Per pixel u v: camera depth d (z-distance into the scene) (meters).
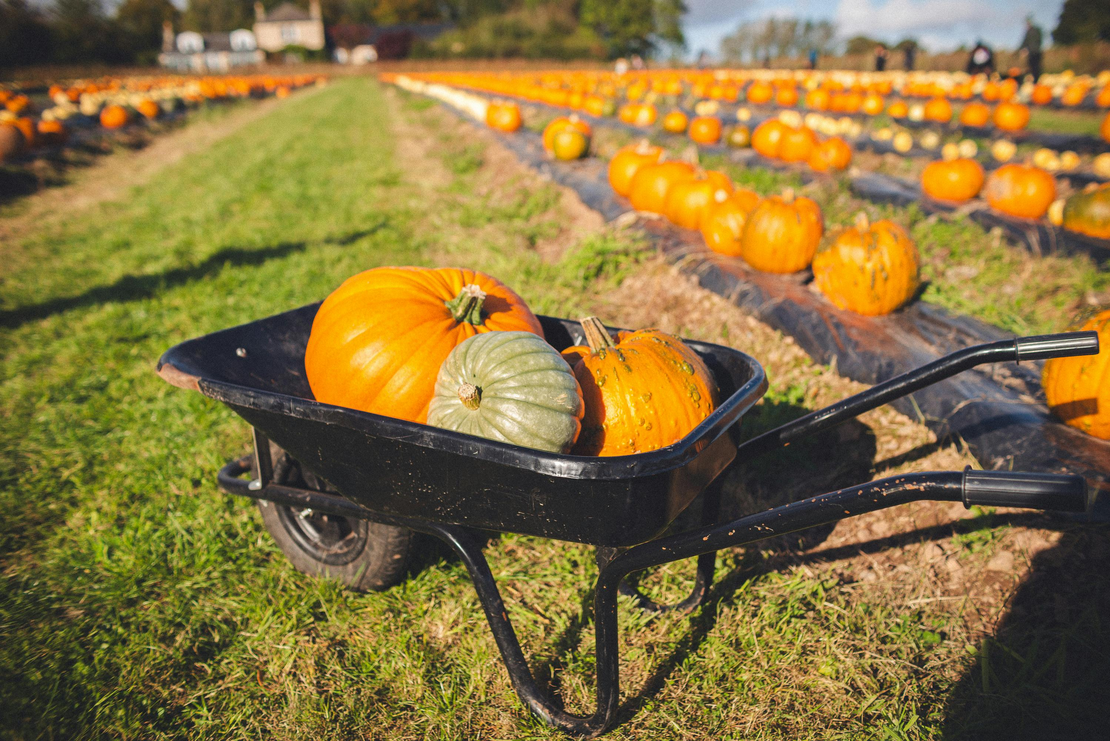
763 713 2.09
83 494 3.25
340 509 2.16
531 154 10.38
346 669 2.28
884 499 1.42
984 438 2.99
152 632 2.45
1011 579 2.43
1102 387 2.73
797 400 3.63
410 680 2.22
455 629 2.41
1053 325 4.15
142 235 7.82
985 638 2.27
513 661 1.93
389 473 1.82
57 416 3.95
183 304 5.49
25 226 8.37
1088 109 16.02
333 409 1.75
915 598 2.47
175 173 12.09
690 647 2.33
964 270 4.94
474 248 6.43
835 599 2.51
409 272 2.25
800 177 8.04
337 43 95.25
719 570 2.65
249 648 2.38
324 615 2.51
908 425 3.30
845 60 45.69
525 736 2.04
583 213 7.46
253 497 2.37
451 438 1.62
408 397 2.02
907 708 2.08
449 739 2.04
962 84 19.25
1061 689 2.08
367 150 14.02
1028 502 1.29
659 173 6.27
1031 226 5.84
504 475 1.62
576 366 1.96
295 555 2.63
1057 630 2.25
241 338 2.32
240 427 3.81
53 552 2.87
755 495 3.07
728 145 10.23
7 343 4.94
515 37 74.25
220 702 2.20
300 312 2.59
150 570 2.72
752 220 4.73
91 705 2.16
